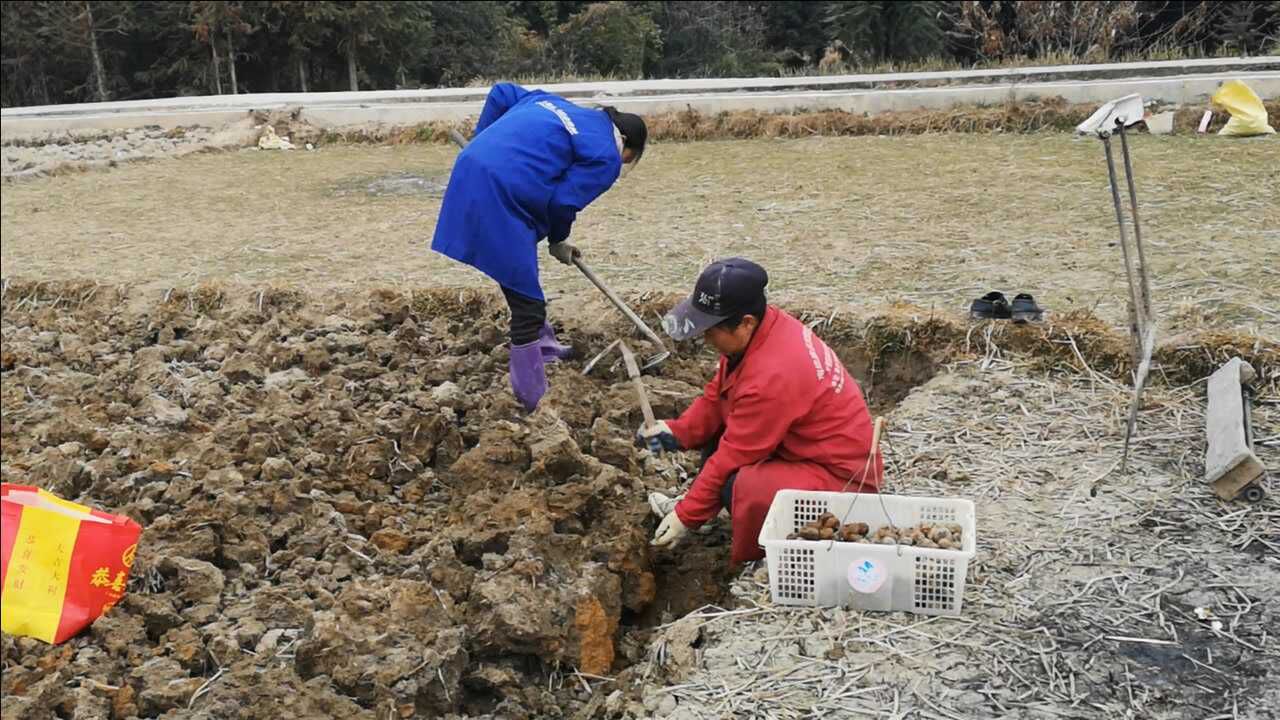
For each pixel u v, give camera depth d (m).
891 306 6.47
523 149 5.14
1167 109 10.93
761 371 4.27
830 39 26.72
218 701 3.78
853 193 9.37
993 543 4.31
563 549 4.44
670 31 34.12
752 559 4.47
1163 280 6.61
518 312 5.30
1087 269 6.93
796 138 12.10
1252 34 17.52
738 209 9.12
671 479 5.37
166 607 4.29
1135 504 4.51
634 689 3.85
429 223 9.42
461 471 5.12
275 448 5.40
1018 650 3.71
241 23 30.73
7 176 12.75
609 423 5.58
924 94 12.09
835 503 4.22
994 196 8.87
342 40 31.30
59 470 5.32
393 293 7.39
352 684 3.83
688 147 12.10
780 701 3.56
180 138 14.32
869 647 3.77
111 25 32.44
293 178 11.91
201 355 6.89
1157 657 3.66
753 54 33.69
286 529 4.86
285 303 7.50
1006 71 12.60
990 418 5.31
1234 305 6.09
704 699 3.60
